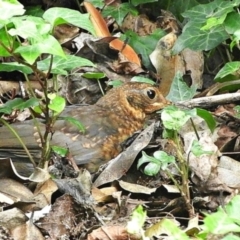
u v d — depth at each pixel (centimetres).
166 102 1162
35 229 871
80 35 1367
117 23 1415
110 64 1331
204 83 1374
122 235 862
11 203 902
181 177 1020
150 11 1489
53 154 1023
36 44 834
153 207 970
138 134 1130
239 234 813
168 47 1352
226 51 1376
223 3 1281
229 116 1188
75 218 907
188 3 1466
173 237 760
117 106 1132
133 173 1054
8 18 822
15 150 1024
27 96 1245
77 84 1273
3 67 947
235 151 1116
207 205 984
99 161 1072
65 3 1473
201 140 1092
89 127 1087
